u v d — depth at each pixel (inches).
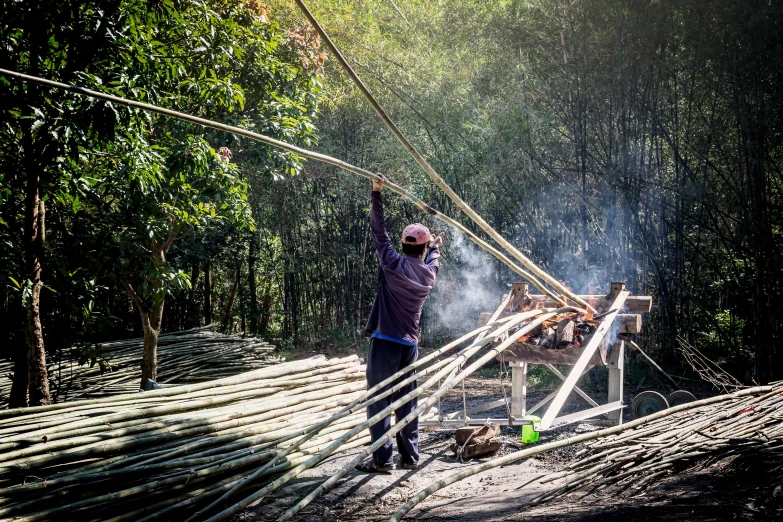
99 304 509.0
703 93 344.2
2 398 299.0
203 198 312.2
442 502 148.7
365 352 531.2
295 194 542.3
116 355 356.5
